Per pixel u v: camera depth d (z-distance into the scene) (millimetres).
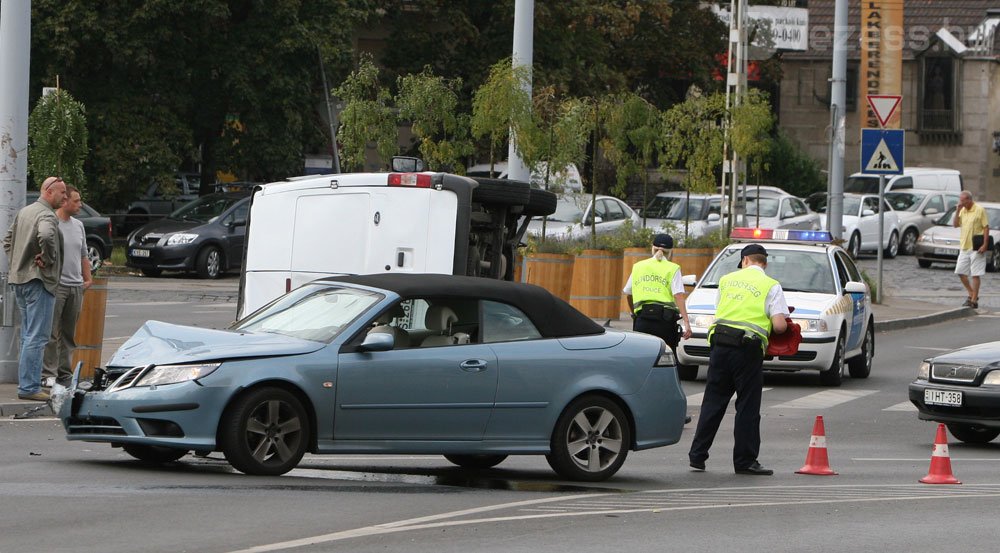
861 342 64000
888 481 37406
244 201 108125
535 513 29703
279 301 36375
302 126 118000
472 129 71812
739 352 38250
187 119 117500
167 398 32094
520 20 68562
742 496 33531
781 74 176000
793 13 171750
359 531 26703
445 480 35688
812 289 61844
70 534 25516
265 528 26672
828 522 29578
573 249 76812
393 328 34438
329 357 33219
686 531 28000
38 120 58000
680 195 117688
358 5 120000
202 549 24547
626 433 36344
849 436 48094
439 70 136750
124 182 113125
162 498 29672
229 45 113312
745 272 38688
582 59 139625
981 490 35562
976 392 44625
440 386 34062
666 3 152000
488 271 50094
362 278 35844
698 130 95875
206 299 88312
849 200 140500
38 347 44656
